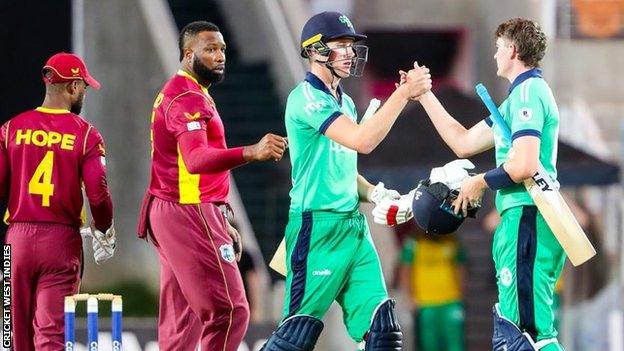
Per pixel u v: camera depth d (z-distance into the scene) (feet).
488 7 238.07
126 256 171.63
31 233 99.66
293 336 92.43
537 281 89.45
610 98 227.20
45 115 100.63
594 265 200.64
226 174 99.55
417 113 175.73
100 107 173.78
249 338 135.64
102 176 100.17
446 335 174.09
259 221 196.24
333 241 91.97
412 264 174.29
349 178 92.43
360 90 232.53
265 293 172.76
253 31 208.74
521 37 89.97
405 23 243.40
